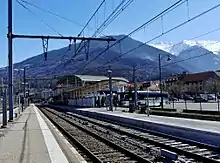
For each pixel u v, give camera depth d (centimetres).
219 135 1611
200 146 1543
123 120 3175
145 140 1811
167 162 996
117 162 1198
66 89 10062
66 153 1284
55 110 6875
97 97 6825
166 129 2223
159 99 6731
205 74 11006
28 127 2473
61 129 2525
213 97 8231
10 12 2723
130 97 6856
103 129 2592
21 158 1170
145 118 2992
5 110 2488
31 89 12481
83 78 8456
